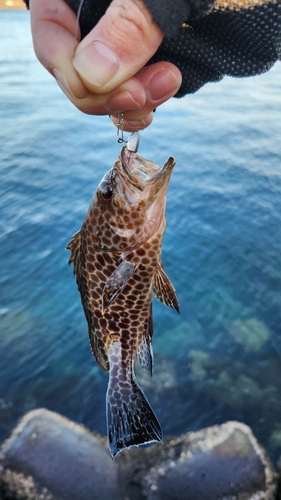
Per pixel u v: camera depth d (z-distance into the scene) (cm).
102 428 49
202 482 42
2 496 42
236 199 94
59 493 42
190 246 80
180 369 56
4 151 116
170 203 93
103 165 109
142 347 22
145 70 15
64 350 59
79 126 136
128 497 42
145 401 21
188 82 17
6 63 235
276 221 88
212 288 71
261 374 56
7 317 64
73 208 91
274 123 141
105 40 12
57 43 13
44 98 168
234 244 81
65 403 52
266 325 64
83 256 21
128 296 20
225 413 51
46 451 45
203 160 112
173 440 47
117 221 19
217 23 15
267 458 45
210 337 62
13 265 75
